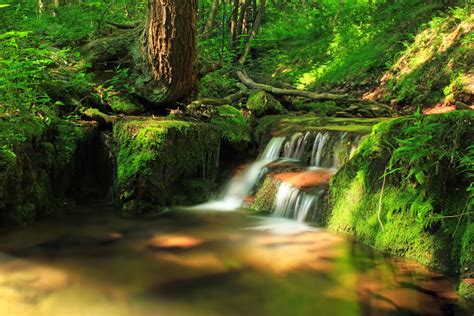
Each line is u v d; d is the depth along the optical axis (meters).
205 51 11.80
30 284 3.41
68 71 7.51
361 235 4.45
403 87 10.79
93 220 5.28
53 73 7.22
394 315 2.94
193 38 6.88
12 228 4.78
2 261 3.89
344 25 16.95
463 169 3.70
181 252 4.24
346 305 3.12
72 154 5.72
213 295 3.29
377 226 4.29
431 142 3.90
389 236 4.11
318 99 9.55
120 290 3.35
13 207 4.83
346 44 15.47
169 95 7.34
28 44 7.04
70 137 5.75
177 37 6.71
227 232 4.89
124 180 5.78
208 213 5.74
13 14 8.80
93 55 8.07
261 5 15.48
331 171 5.90
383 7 16.22
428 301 3.15
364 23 16.17
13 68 5.16
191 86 7.57
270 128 7.53
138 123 6.05
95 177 6.32
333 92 13.20
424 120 4.09
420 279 3.51
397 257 3.97
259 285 3.47
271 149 7.07
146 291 3.34
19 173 4.81
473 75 9.05
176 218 5.47
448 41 10.66
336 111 8.92
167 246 4.41
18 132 4.98
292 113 8.79
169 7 6.48
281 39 20.00
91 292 3.32
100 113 6.47
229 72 11.24
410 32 12.87
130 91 7.42
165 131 5.92
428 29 11.77
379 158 4.47
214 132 6.80
